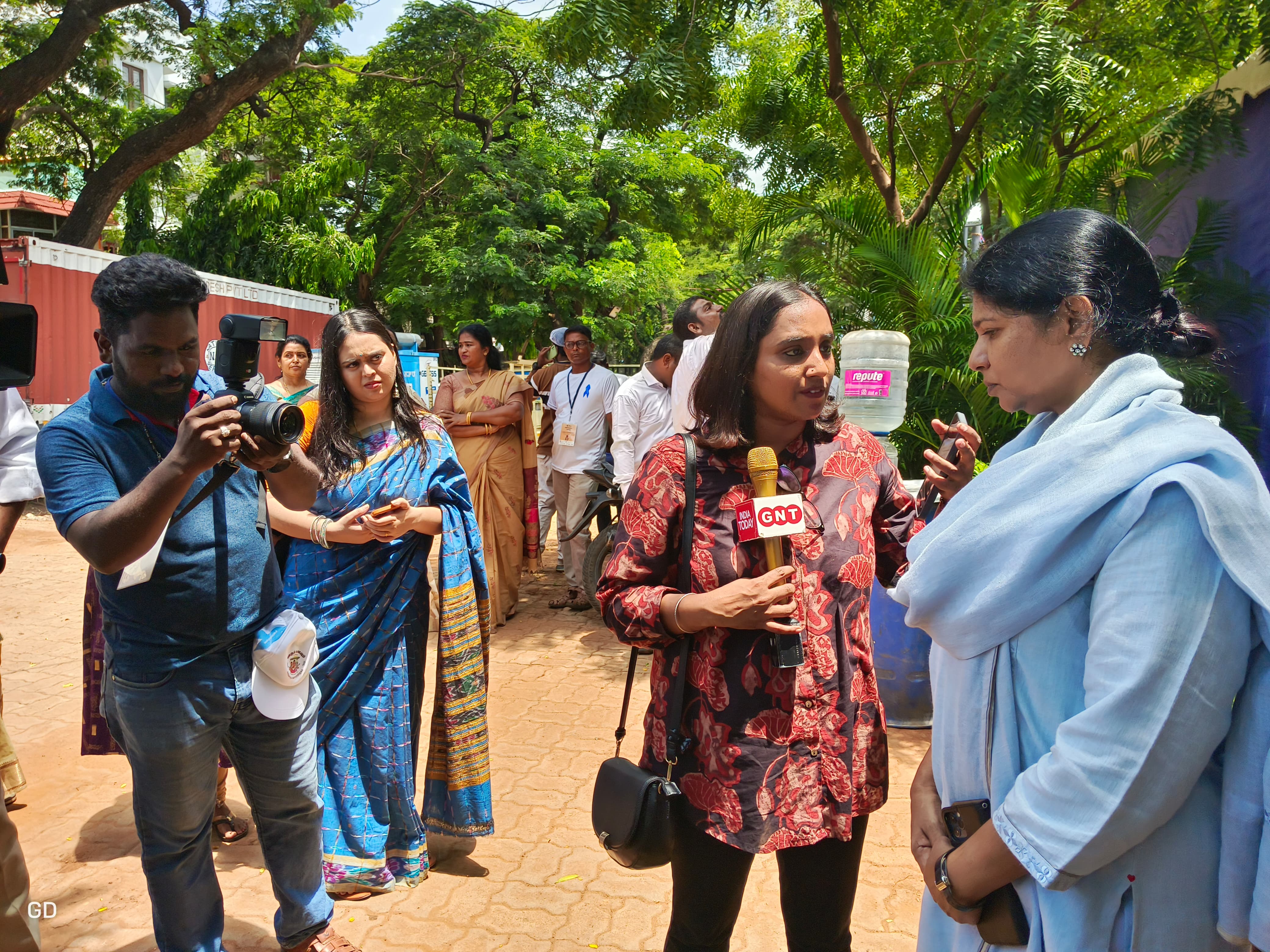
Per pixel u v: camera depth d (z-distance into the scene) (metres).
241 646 2.12
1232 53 6.45
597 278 19.86
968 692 1.22
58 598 6.41
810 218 6.80
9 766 3.40
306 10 13.67
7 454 2.89
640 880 2.86
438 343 23.56
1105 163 6.12
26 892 1.65
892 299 6.20
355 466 2.86
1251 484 1.02
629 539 1.74
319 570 2.79
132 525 1.70
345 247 19.59
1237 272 5.13
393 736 2.80
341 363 2.84
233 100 14.11
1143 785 1.00
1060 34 6.15
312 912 2.31
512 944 2.54
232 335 1.75
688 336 4.34
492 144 21.80
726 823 1.64
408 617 2.87
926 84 8.20
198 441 1.67
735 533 1.69
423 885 2.84
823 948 1.80
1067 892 1.09
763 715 1.64
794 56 9.67
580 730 4.05
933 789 1.37
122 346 1.87
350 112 22.02
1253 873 1.03
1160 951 1.07
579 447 6.02
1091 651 1.07
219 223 19.61
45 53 12.21
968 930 1.28
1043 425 1.29
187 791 2.08
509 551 5.74
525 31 20.22
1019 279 1.19
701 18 7.35
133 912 2.70
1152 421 1.08
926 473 1.88
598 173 22.20
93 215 13.93
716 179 22.70
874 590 3.93
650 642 1.69
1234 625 1.00
